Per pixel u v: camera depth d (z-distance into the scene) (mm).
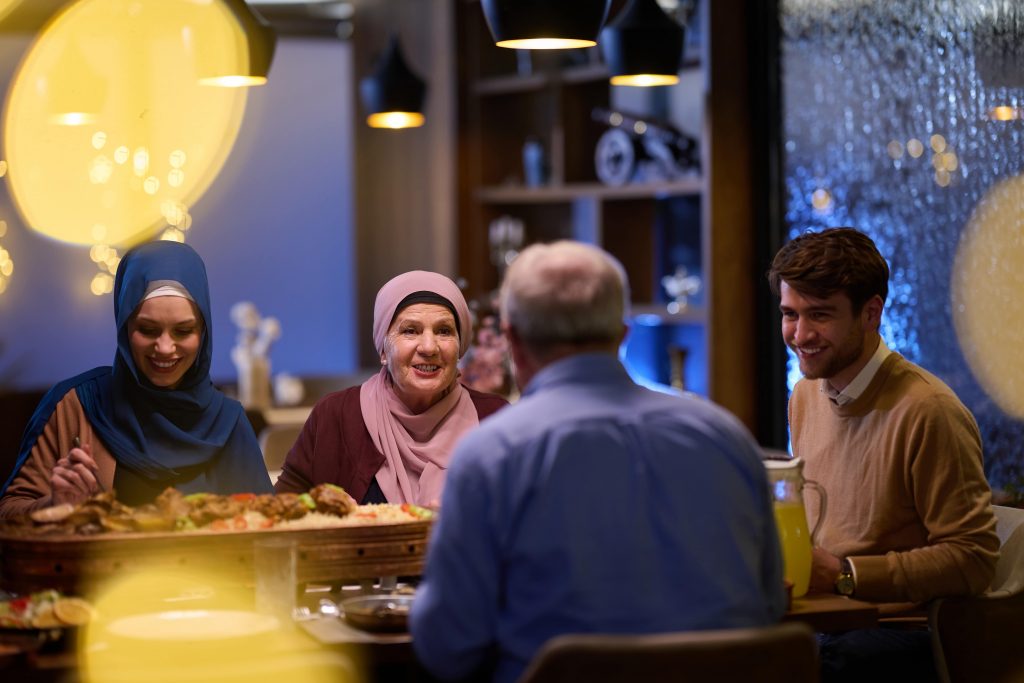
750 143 4945
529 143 6660
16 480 2867
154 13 6805
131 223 7070
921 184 4203
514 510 1914
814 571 2523
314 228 7727
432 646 1944
